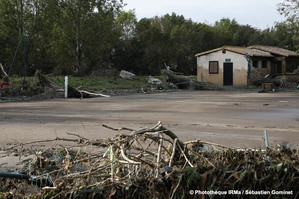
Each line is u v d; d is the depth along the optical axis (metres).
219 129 9.38
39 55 40.06
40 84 24.92
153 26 57.34
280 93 27.78
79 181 2.96
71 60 40.84
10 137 8.20
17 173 3.49
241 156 3.49
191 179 2.71
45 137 8.13
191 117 12.27
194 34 62.00
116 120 11.41
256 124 10.41
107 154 3.24
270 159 3.16
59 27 39.94
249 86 36.38
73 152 4.09
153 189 2.69
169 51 53.91
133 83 39.00
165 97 23.80
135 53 51.41
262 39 67.38
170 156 3.48
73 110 15.05
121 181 2.78
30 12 38.44
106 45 41.62
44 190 2.93
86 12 39.62
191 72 59.50
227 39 66.62
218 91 31.59
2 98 21.58
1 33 37.34
